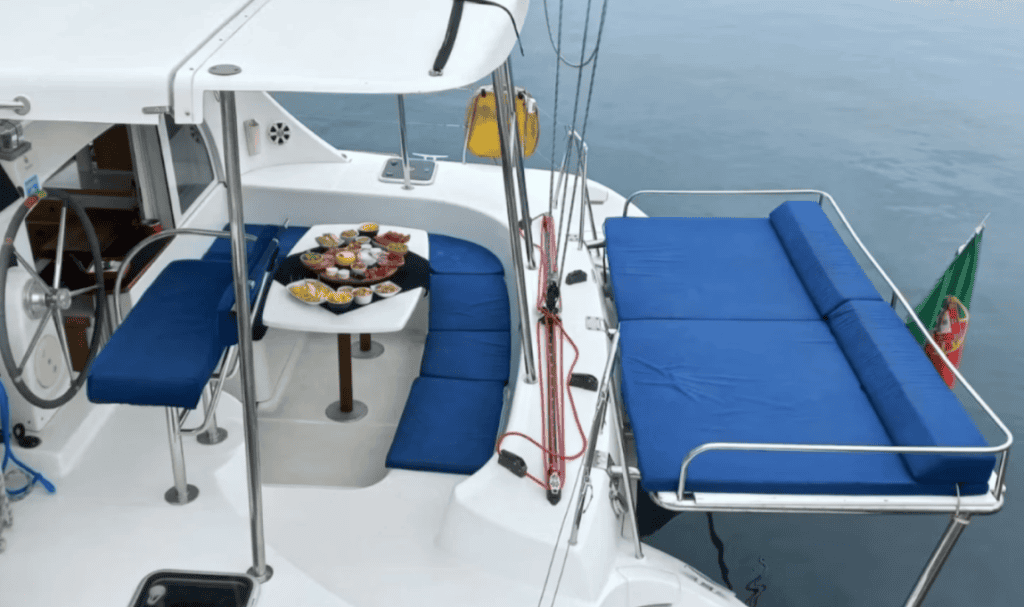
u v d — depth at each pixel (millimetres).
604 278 4328
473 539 2516
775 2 13008
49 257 3211
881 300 3631
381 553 2549
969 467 2668
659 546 3830
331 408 3713
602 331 3445
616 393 3340
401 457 2924
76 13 1783
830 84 9797
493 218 4410
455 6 1739
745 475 2738
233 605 2199
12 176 2404
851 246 6688
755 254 4238
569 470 2688
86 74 1466
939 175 7793
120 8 1817
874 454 2852
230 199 1743
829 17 12359
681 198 7312
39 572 2232
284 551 2531
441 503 2770
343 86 1466
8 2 1840
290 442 3512
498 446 2768
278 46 1622
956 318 3904
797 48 10961
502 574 2496
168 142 3502
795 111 9023
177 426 2377
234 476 2641
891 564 3830
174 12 1802
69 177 3744
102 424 2795
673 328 3588
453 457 2941
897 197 7422
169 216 3574
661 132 8414
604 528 2590
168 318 2422
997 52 11078
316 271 3465
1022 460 4668
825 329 3637
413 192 4555
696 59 10375
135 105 1464
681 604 2602
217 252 4066
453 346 3695
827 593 3654
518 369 3318
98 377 2186
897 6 13094
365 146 7922
